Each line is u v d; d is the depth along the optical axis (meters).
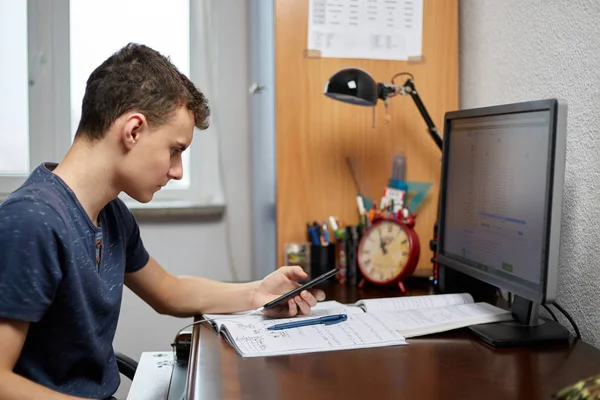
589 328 1.19
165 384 1.26
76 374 1.14
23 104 2.19
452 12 1.76
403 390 0.88
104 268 1.20
